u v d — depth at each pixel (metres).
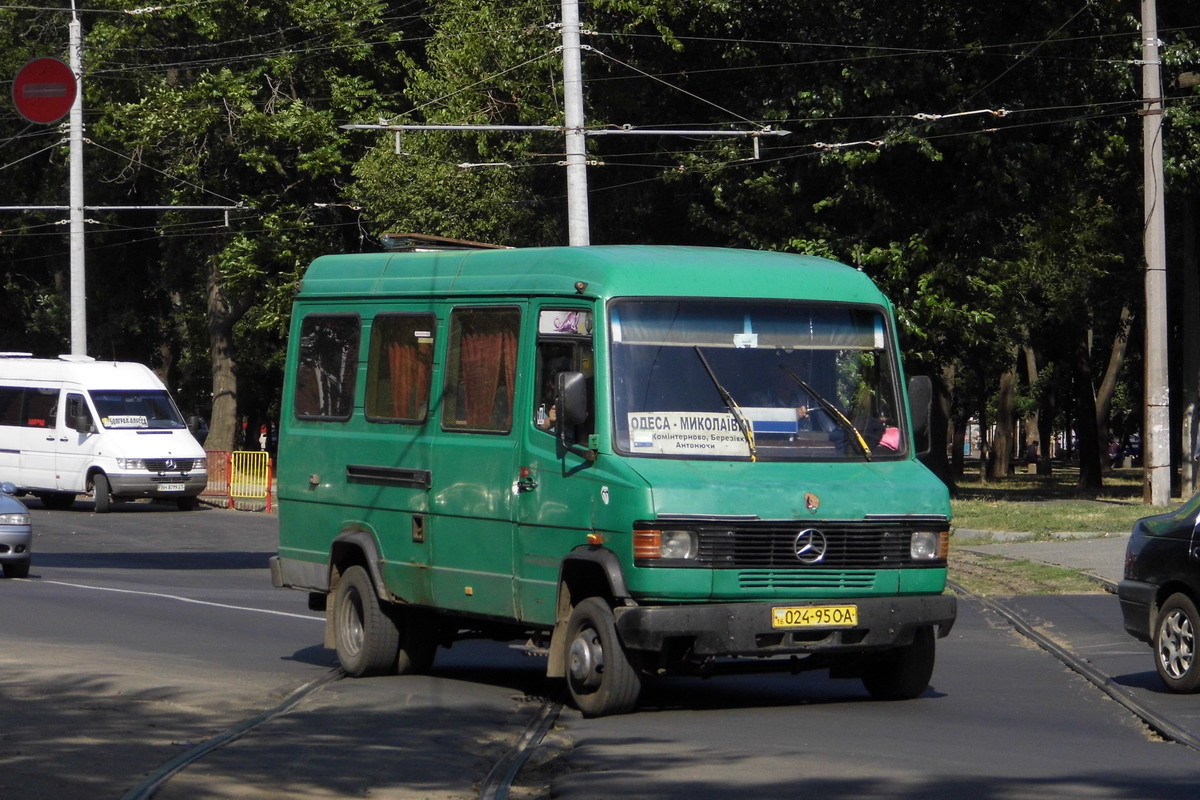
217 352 43.94
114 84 42.81
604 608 9.61
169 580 20.17
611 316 9.77
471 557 10.66
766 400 9.92
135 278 53.75
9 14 46.72
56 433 33.22
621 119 33.28
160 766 8.05
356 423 11.99
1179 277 39.38
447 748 8.73
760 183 29.52
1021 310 40.72
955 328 30.31
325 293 12.53
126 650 12.77
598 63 32.69
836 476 9.77
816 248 29.64
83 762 8.09
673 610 9.17
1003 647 13.38
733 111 32.06
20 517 19.80
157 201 48.94
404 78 42.91
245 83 40.03
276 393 60.94
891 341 10.46
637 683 9.60
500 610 10.41
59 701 10.04
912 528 9.81
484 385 10.72
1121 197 37.47
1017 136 29.67
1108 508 29.53
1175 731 8.90
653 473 9.37
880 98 29.25
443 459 10.96
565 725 9.51
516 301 10.50
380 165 36.28
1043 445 74.69
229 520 31.41
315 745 8.73
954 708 10.12
